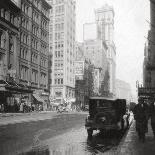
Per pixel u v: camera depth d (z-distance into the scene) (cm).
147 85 8450
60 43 10969
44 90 8056
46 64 8388
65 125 2466
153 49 6444
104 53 19675
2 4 5441
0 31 5409
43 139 1456
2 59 5478
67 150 1125
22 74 6562
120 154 1003
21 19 6569
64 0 11006
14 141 1352
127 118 2220
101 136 1670
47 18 8494
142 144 1262
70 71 11362
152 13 5888
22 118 3434
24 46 6681
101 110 1661
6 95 5262
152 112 1406
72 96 11500
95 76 16288
